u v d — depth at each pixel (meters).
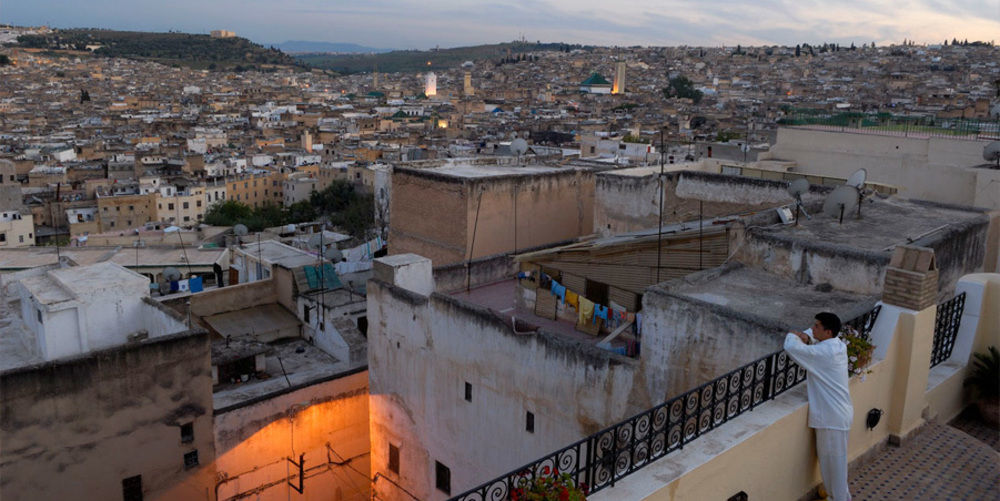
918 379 9.45
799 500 8.09
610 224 22.70
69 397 18.03
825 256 12.70
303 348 26.48
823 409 7.79
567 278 16.89
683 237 15.63
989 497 8.27
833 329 7.87
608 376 12.70
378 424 18.34
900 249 9.38
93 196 101.56
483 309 14.84
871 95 180.75
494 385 14.77
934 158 23.92
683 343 11.63
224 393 22.75
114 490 19.12
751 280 13.25
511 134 134.62
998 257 16.42
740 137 92.50
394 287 16.95
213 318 27.20
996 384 10.72
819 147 26.69
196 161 116.69
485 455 15.25
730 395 7.66
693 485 6.85
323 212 105.56
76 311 20.47
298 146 156.00
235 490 21.39
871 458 9.06
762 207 19.69
